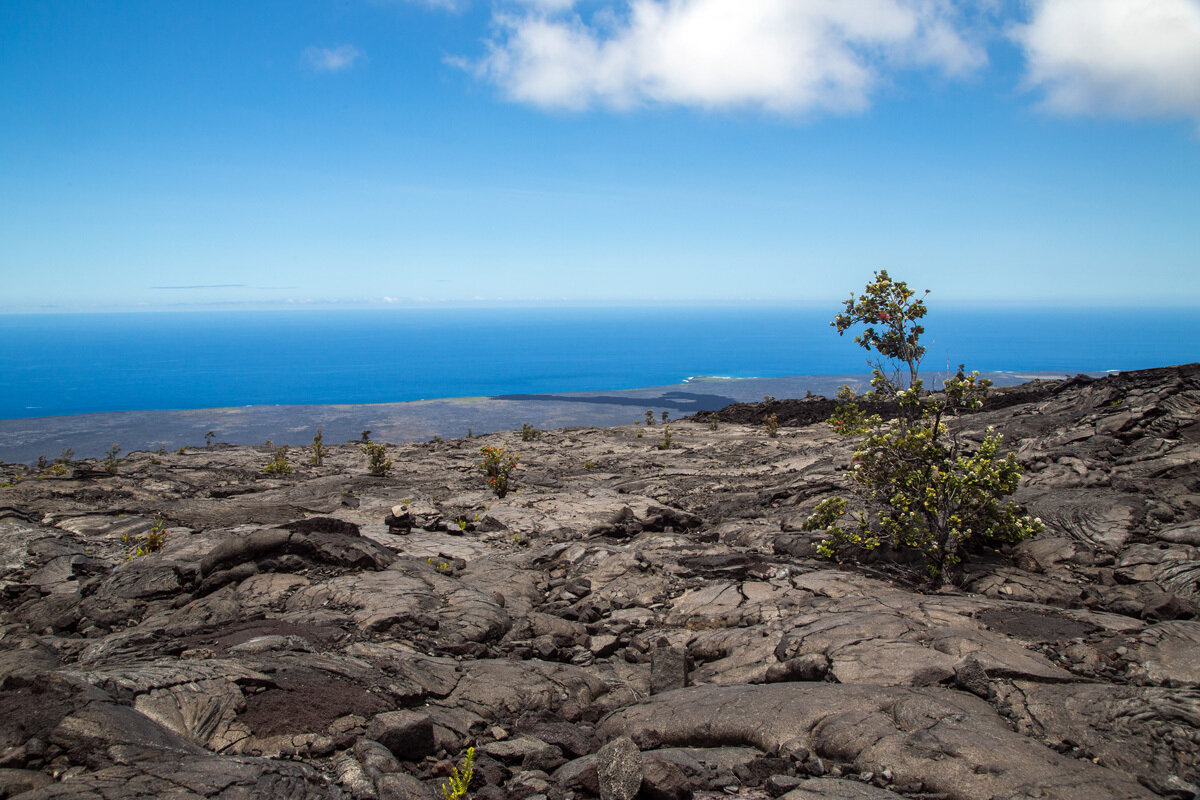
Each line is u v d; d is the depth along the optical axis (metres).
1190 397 14.23
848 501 12.48
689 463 26.72
